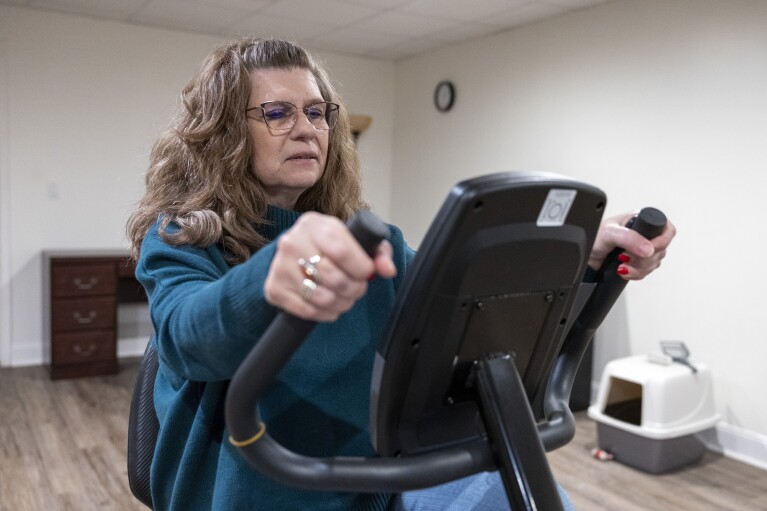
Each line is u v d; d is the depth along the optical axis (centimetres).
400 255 105
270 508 87
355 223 51
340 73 527
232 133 93
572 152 393
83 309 405
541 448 67
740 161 304
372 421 66
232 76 93
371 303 97
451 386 68
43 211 430
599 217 68
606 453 299
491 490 96
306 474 64
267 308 60
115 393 378
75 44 428
